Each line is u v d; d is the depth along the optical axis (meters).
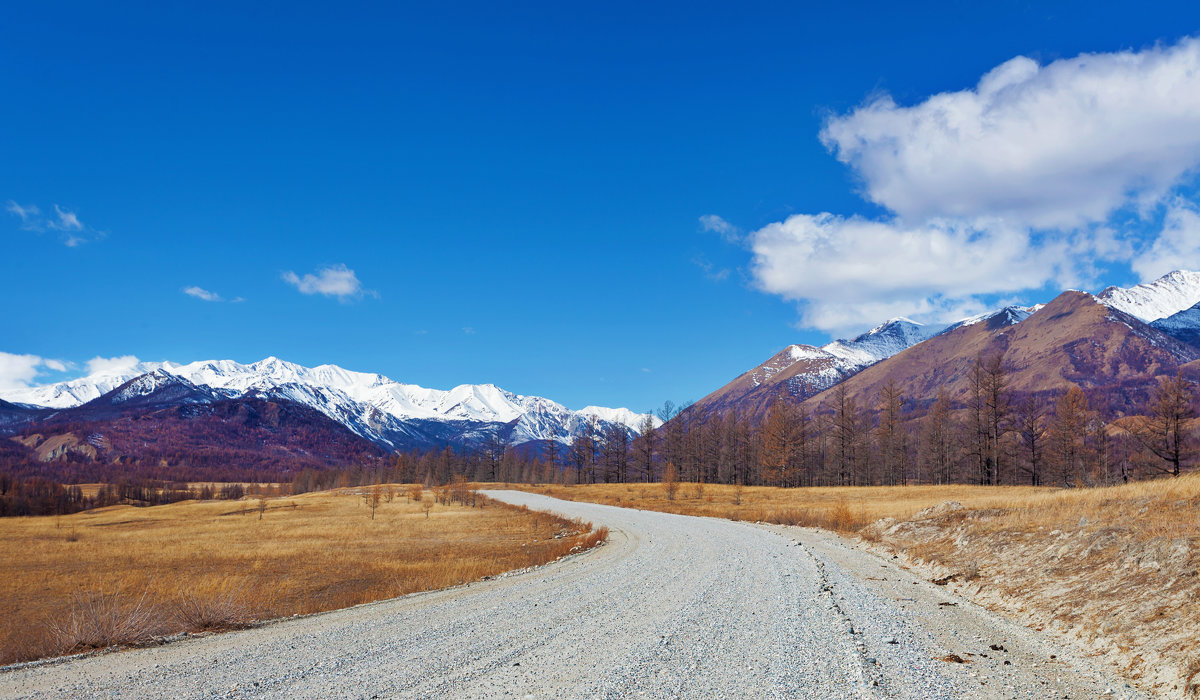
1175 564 11.50
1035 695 8.30
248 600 18.53
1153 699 8.16
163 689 8.20
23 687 8.35
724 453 99.50
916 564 21.06
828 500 58.72
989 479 65.44
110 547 41.44
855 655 9.78
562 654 9.93
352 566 28.86
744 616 12.88
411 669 9.10
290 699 7.74
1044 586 14.12
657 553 25.42
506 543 38.06
